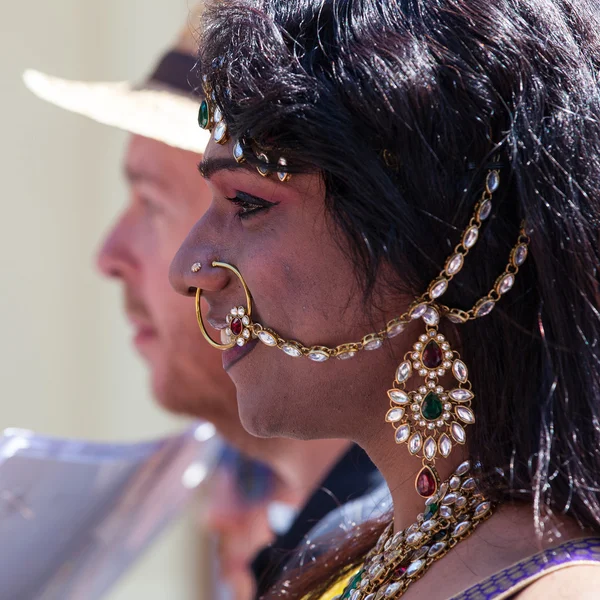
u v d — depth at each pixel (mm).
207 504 5430
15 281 8336
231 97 2111
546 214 1990
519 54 2029
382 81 1995
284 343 2158
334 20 2080
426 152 1999
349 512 3375
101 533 4141
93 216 8727
